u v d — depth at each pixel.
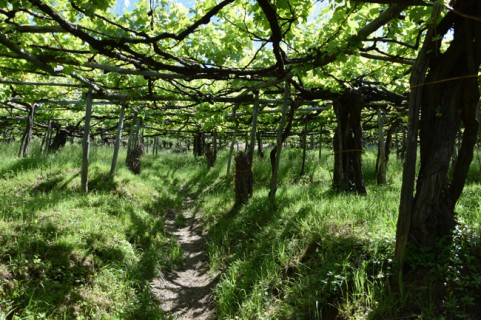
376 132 20.83
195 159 21.25
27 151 12.91
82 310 3.89
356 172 8.21
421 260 3.47
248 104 9.75
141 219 7.24
